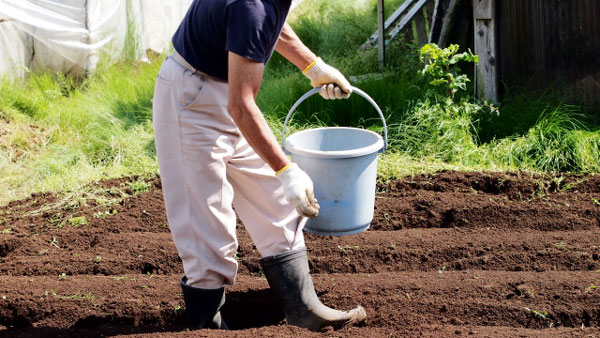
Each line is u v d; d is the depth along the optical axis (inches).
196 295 127.8
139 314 138.7
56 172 229.0
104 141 245.6
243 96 111.5
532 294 136.9
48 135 257.3
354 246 164.6
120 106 275.7
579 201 186.7
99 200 199.9
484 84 247.3
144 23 356.2
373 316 135.0
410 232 173.0
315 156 129.8
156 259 163.2
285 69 314.0
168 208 125.8
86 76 320.8
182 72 119.7
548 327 130.4
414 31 326.0
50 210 197.5
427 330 125.2
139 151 237.6
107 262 162.2
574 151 213.2
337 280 147.9
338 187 132.0
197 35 117.6
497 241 164.2
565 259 153.9
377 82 262.8
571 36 237.8
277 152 114.4
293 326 127.4
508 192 193.3
